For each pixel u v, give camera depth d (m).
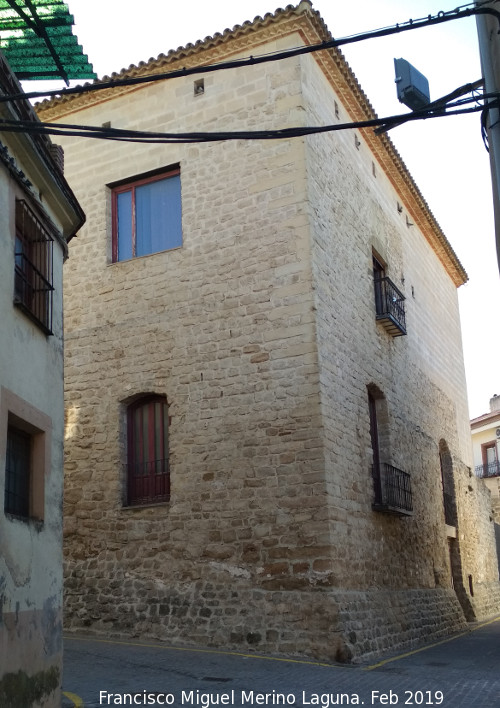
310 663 12.94
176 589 15.24
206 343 16.27
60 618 9.57
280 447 15.00
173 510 15.73
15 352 8.94
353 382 16.84
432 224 25.39
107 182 18.36
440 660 14.17
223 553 15.01
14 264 9.14
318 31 17.03
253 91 17.12
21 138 9.38
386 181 22.22
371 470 17.00
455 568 23.91
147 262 17.39
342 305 16.97
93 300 17.81
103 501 16.56
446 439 24.78
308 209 15.93
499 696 10.23
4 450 8.40
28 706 8.32
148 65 18.12
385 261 20.88
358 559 15.35
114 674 11.19
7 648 7.99
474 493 27.28
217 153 17.19
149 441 16.80
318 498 14.42
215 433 15.70
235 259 16.41
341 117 18.92
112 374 17.16
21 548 8.57
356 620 14.25
